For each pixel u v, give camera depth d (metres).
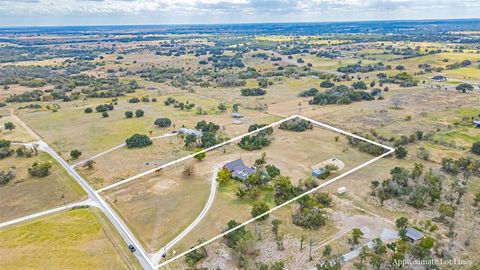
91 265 62.09
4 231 72.25
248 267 60.09
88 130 136.00
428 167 95.44
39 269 61.28
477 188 84.06
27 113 161.12
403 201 79.38
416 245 61.34
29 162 107.25
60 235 70.62
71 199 84.88
